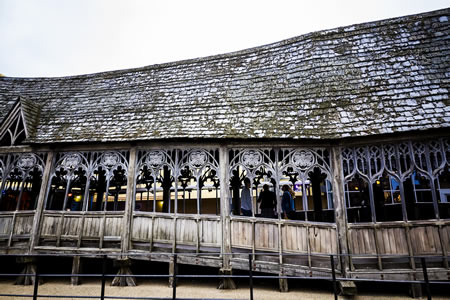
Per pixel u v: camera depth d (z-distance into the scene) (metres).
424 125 5.75
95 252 7.09
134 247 7.09
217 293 6.18
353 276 5.71
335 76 7.48
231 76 8.77
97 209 10.45
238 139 6.83
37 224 7.40
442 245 5.51
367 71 7.29
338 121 6.46
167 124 7.59
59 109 9.15
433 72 6.68
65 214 7.44
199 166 7.02
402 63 7.11
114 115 8.45
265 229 6.46
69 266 8.39
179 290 6.49
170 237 6.89
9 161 7.97
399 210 7.91
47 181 7.67
